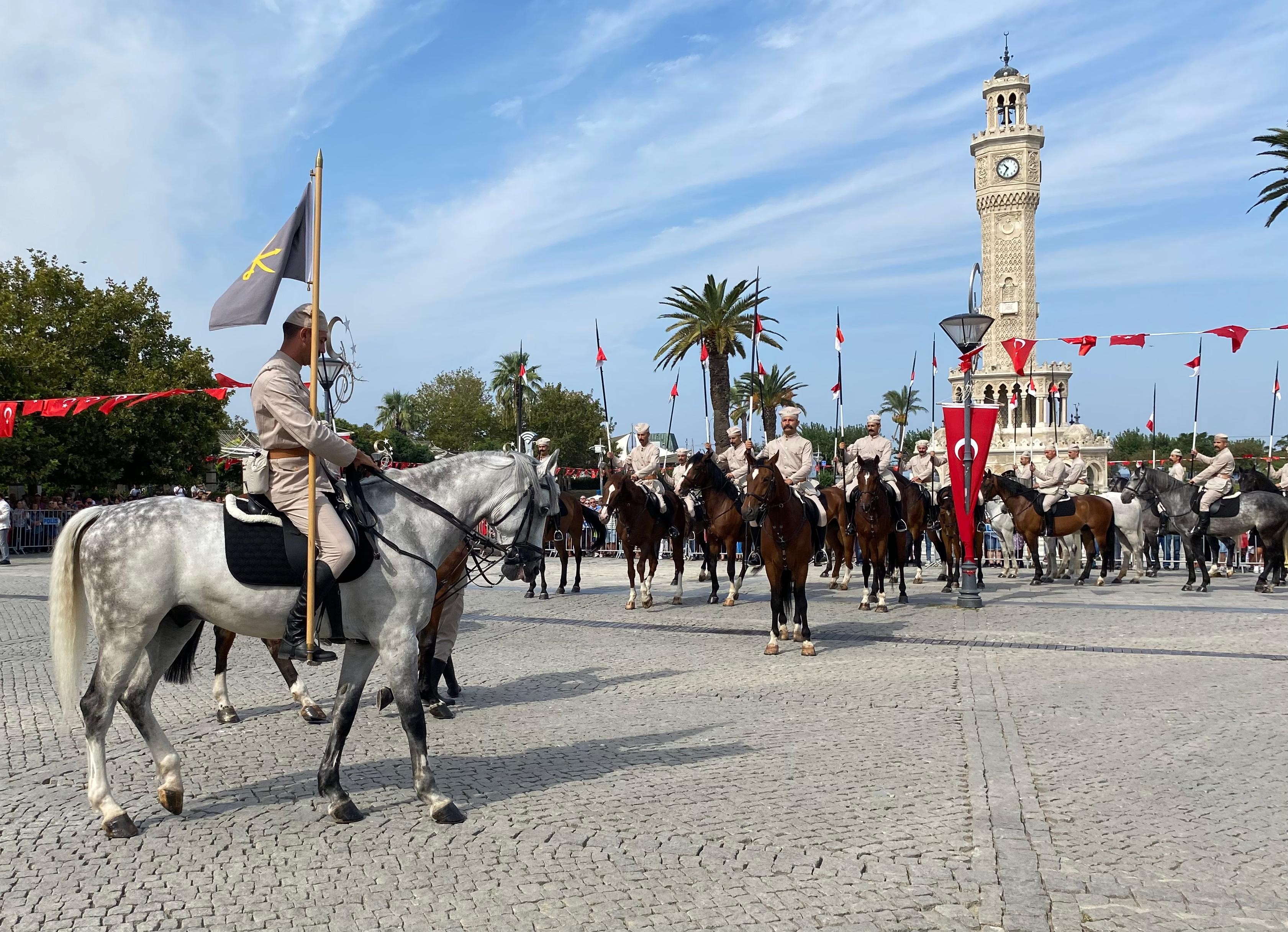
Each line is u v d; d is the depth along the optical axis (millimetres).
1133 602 16781
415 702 5883
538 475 6766
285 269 6176
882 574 15461
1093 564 23969
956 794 6242
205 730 8016
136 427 34281
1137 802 6078
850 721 8312
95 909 4504
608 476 18234
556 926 4344
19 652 11914
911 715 8484
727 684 9984
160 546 5586
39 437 30562
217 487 38688
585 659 11500
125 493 36344
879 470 16016
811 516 12859
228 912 4477
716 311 40562
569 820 5742
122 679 5559
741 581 16984
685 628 14133
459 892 4707
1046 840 5375
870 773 6719
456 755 7262
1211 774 6680
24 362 30562
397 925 4352
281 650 5930
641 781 6547
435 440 73062
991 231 81812
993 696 9234
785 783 6504
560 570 24656
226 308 6152
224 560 5621
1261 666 10695
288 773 6742
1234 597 17688
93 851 5250
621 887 4766
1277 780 6543
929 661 11164
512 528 6617
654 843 5359
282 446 5742
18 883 4805
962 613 15367
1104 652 11703
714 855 5180
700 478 15938
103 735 5578
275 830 5570
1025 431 75875
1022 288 80562
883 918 4430
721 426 41531
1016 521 19906
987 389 80938
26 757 7195
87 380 32938
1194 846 5320
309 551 5559
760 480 11445
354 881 4840
